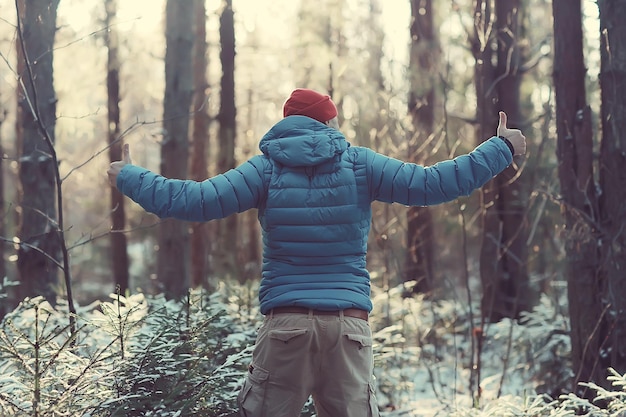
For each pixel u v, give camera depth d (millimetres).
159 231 8125
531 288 10164
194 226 10086
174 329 3510
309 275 2760
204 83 11594
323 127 2875
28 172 6191
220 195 2750
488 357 7500
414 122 9203
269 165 2840
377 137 8219
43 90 5977
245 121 17547
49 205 6289
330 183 2801
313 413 3613
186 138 8219
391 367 6055
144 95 14953
